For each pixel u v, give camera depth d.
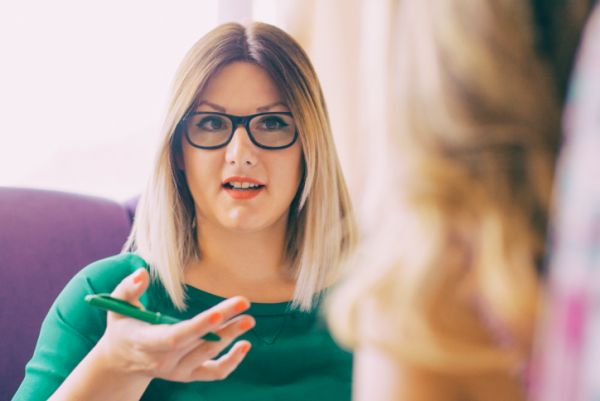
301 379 1.03
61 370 0.98
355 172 1.41
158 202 1.05
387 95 0.38
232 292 1.06
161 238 1.04
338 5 1.51
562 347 0.24
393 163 0.38
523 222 0.35
